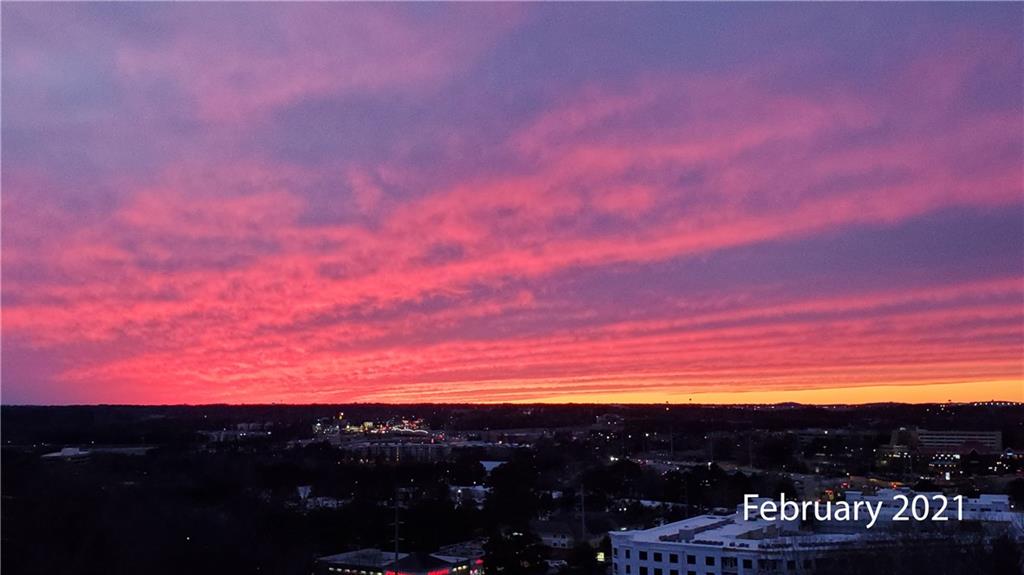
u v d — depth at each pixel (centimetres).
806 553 17388
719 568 18150
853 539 17750
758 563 17662
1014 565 15688
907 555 16150
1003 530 17450
